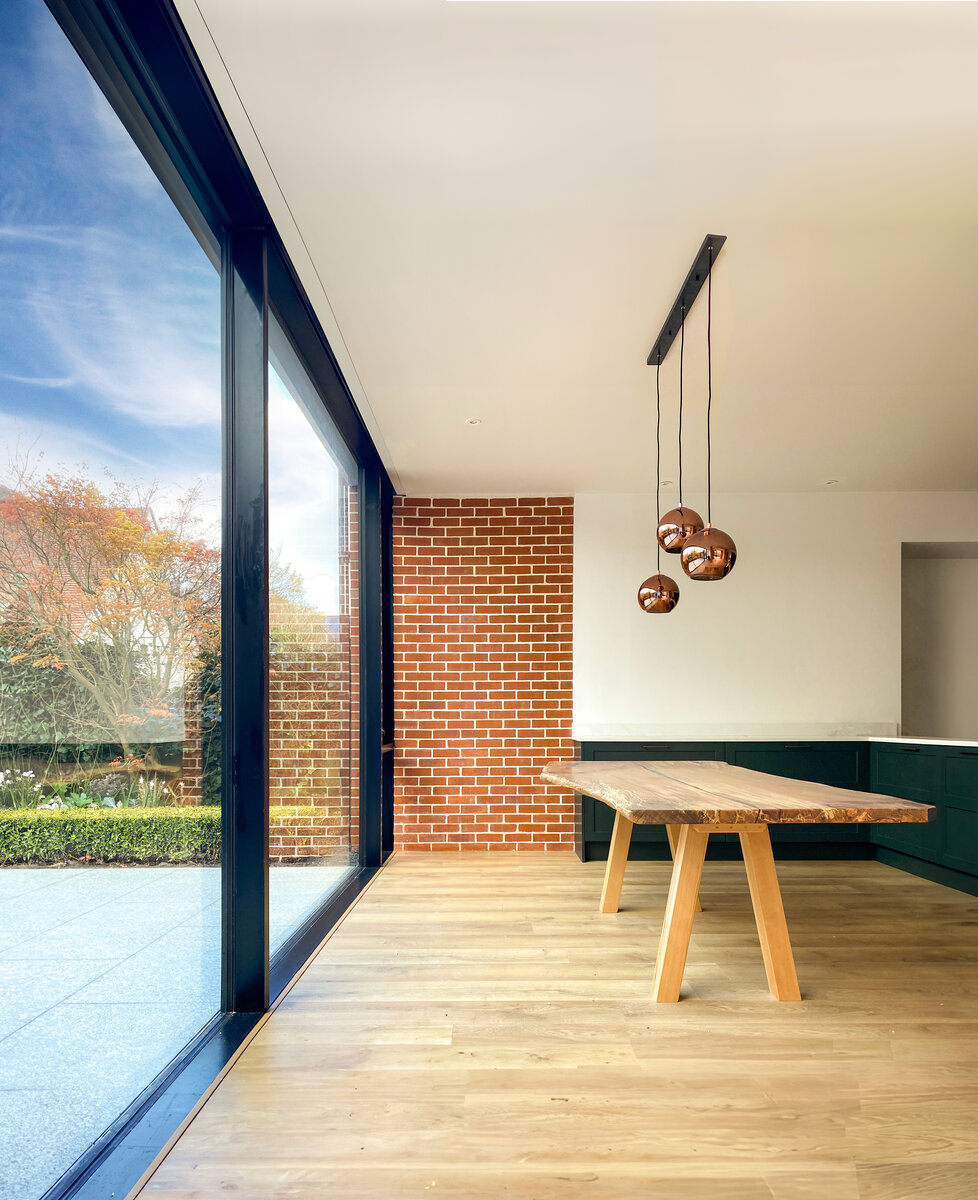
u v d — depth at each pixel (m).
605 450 4.94
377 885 4.59
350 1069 2.21
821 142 2.19
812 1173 1.72
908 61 1.91
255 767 2.57
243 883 2.60
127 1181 1.64
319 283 2.92
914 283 2.92
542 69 1.93
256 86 1.98
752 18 1.79
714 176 2.33
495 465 5.27
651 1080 2.15
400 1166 1.74
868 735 5.93
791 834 5.35
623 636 5.94
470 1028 2.50
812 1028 2.52
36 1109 1.43
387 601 5.89
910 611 6.68
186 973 2.24
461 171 2.31
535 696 5.91
